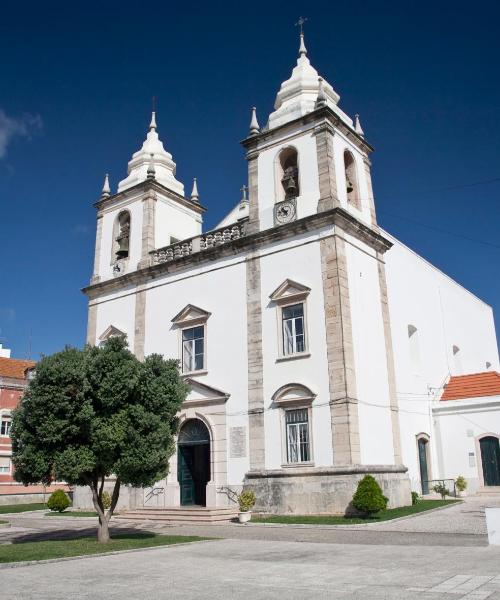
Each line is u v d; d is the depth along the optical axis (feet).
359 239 85.15
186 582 33.14
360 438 73.87
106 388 53.72
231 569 37.27
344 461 71.36
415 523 63.00
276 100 96.58
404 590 28.84
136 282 101.86
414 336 103.35
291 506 73.46
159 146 117.50
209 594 29.50
